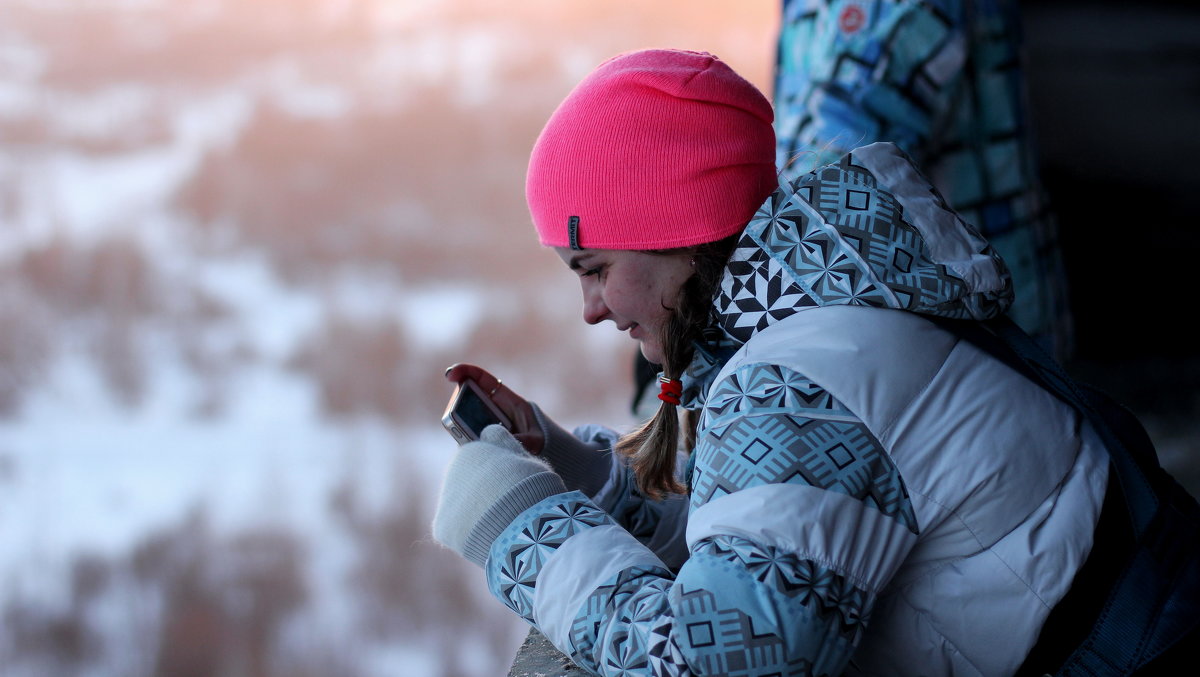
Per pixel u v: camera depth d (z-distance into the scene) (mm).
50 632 9430
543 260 22172
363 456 13531
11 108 32875
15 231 23141
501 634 9617
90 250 22328
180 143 30672
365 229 23609
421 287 20375
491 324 18422
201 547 10992
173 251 23094
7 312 19078
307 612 9727
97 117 32344
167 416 15516
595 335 17922
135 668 9102
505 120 31109
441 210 24438
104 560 10758
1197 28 10953
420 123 30312
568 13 40969
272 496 12227
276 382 16844
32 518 12023
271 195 25562
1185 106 7559
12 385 16312
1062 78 7969
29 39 39688
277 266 21891
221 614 9742
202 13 41781
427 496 12266
